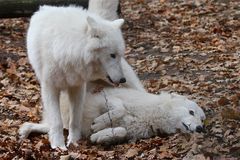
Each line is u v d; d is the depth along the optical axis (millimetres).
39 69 10602
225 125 10516
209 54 17125
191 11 23938
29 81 15391
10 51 18281
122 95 11352
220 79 14352
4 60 17203
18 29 21859
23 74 15844
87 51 9758
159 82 14547
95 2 12508
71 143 10656
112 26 10023
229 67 15516
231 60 16203
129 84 12086
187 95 13219
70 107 10922
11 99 13875
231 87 13430
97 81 11695
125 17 23453
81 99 10844
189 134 10305
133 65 16656
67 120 11539
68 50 9883
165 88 13922
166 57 17000
